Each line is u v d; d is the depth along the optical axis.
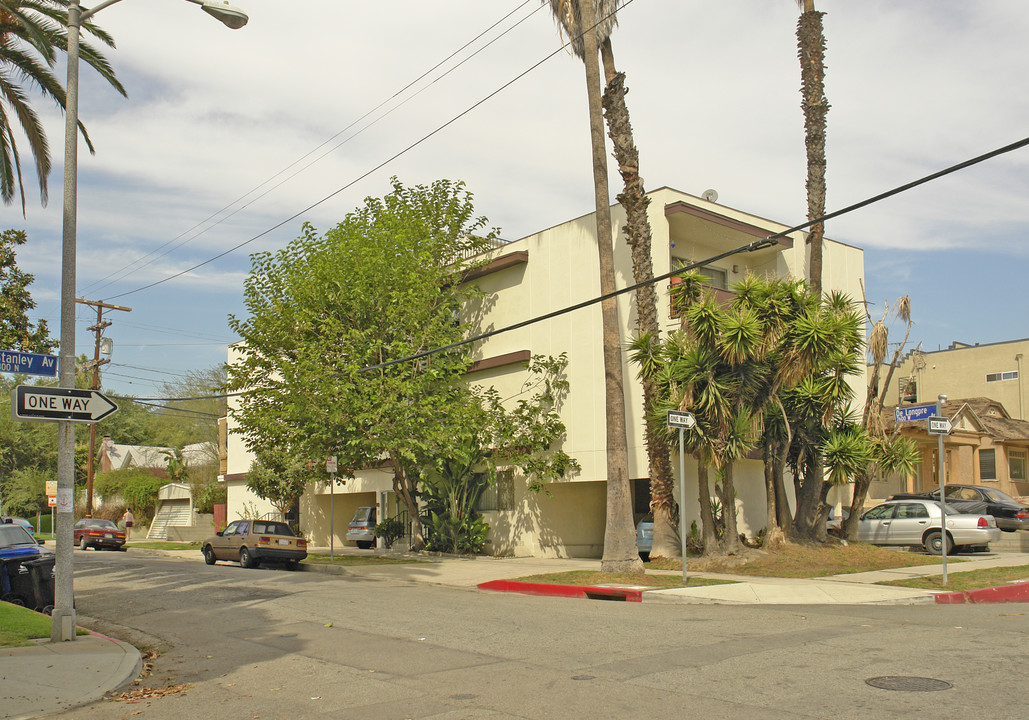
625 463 18.62
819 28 22.70
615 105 20.95
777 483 19.59
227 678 9.48
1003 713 6.69
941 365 46.38
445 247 26.25
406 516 31.33
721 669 8.59
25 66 17.98
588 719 6.91
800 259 26.77
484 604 14.84
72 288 11.89
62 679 9.36
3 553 15.85
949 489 26.75
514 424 25.28
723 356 18.30
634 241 20.62
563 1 20.42
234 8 12.89
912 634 10.40
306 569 25.20
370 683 8.73
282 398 23.36
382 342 23.44
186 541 44.97
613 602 15.09
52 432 57.59
